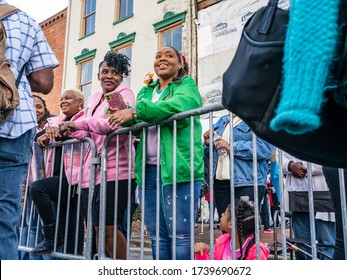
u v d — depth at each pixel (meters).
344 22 0.91
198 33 9.14
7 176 1.90
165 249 2.65
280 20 1.16
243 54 1.21
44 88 2.19
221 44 8.66
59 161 3.46
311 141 1.08
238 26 8.42
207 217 6.62
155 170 2.75
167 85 2.96
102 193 2.88
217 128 3.63
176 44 9.67
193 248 2.40
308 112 0.83
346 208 1.78
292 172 3.09
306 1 0.93
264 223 5.85
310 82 0.86
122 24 11.05
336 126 1.05
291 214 3.28
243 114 1.17
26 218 3.79
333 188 1.85
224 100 1.28
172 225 2.52
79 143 3.30
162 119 2.59
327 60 0.86
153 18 10.22
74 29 12.67
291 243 2.98
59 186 3.28
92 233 3.02
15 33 2.01
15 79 1.96
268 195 5.78
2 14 2.01
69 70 12.55
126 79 10.56
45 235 3.22
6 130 1.88
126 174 2.95
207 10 9.02
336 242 1.87
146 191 2.77
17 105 1.81
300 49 0.90
